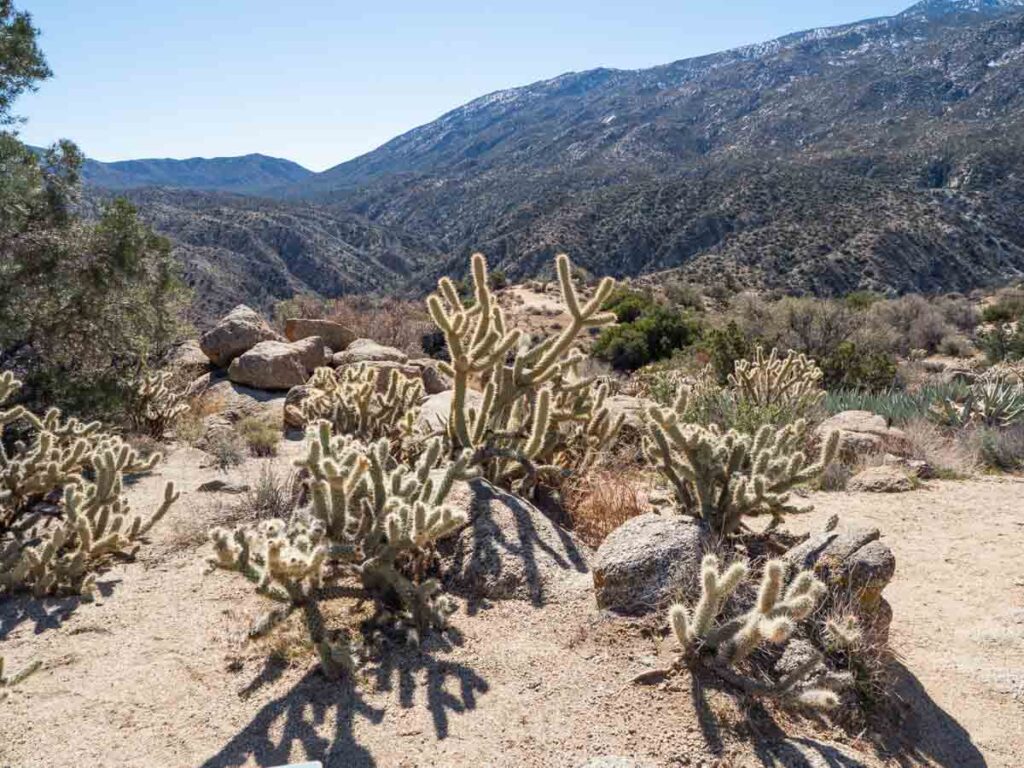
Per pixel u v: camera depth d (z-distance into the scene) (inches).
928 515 246.4
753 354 569.0
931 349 1110.4
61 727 119.2
